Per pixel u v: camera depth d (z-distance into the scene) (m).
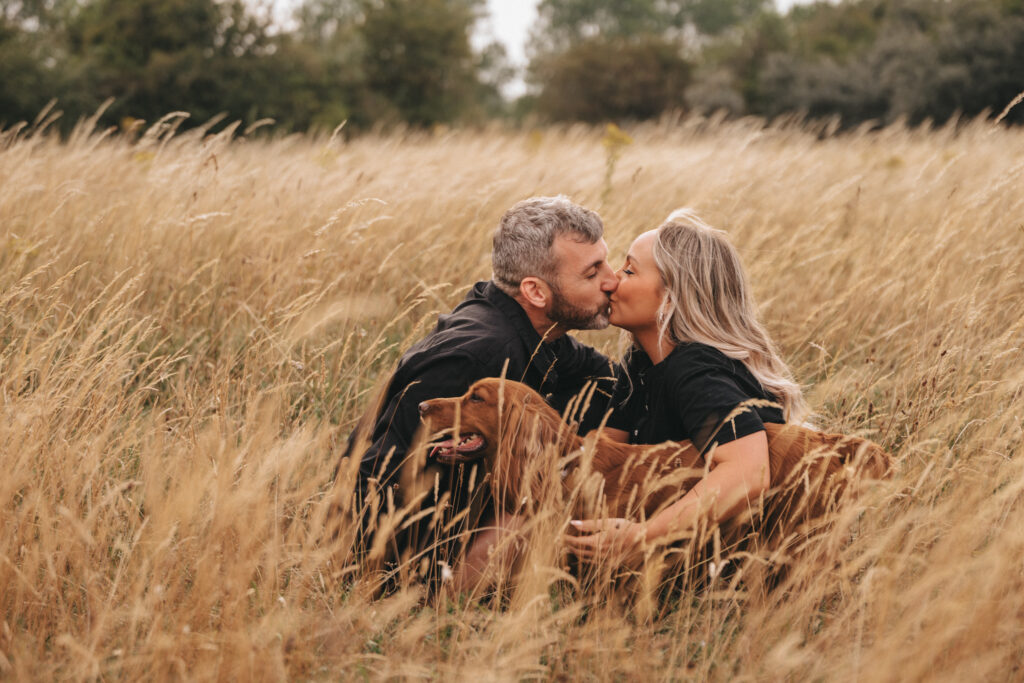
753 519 2.76
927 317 3.99
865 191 6.86
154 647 2.19
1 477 2.59
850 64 33.62
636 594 2.66
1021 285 4.50
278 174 6.52
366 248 4.84
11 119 23.52
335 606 2.52
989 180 5.08
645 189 6.30
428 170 6.61
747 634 2.37
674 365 2.94
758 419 2.75
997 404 3.37
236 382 3.71
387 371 4.03
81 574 2.50
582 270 3.13
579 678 2.34
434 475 3.02
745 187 5.99
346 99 33.56
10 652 2.31
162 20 26.03
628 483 2.83
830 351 4.49
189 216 4.84
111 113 24.66
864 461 2.76
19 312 3.98
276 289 4.45
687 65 42.38
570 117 41.66
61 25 30.53
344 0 60.97
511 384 2.93
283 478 2.58
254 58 26.77
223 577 2.39
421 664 2.42
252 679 2.11
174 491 2.48
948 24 27.20
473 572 2.89
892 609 2.33
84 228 4.80
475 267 4.87
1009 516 2.73
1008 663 2.31
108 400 3.27
